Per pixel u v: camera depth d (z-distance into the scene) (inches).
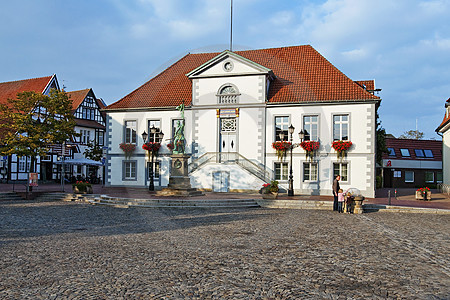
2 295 186.7
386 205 698.8
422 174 1723.7
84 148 1723.7
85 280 207.0
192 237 299.4
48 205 698.2
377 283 215.6
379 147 1357.0
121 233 348.8
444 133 1295.5
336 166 904.9
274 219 315.6
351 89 918.4
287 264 239.1
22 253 278.8
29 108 1149.7
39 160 1497.3
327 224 466.0
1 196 843.4
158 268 223.8
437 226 486.3
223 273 215.0
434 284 218.7
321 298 185.6
